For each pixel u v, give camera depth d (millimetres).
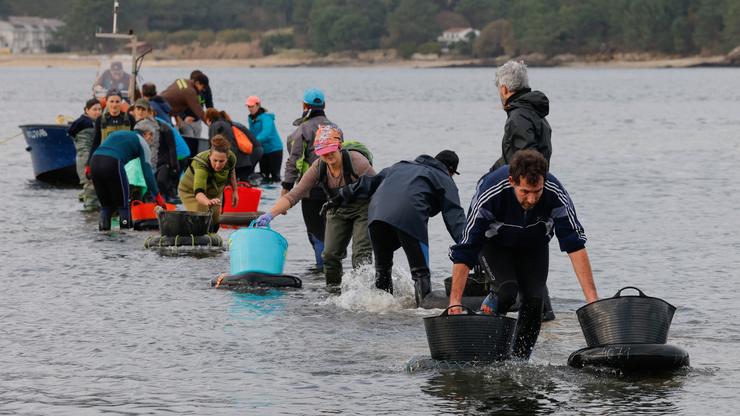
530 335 14156
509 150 16078
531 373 13625
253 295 18734
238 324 16547
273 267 19688
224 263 21938
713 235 25141
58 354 14758
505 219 13344
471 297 17234
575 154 48750
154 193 26875
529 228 13383
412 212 17422
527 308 14008
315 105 21234
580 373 13656
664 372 13688
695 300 18125
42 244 24125
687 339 15461
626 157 46875
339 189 19000
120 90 39531
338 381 13461
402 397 12781
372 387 13195
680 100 117750
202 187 24203
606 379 13422
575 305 17984
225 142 24047
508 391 12953
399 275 19750
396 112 94312
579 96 131125
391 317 17031
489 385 13180
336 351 14914
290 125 72125
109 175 26031
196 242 23812
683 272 20656
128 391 13078
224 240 24844
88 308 17625
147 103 29656
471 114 90812
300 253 23406
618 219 27922
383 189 17766
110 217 26469
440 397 12750
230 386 13281
